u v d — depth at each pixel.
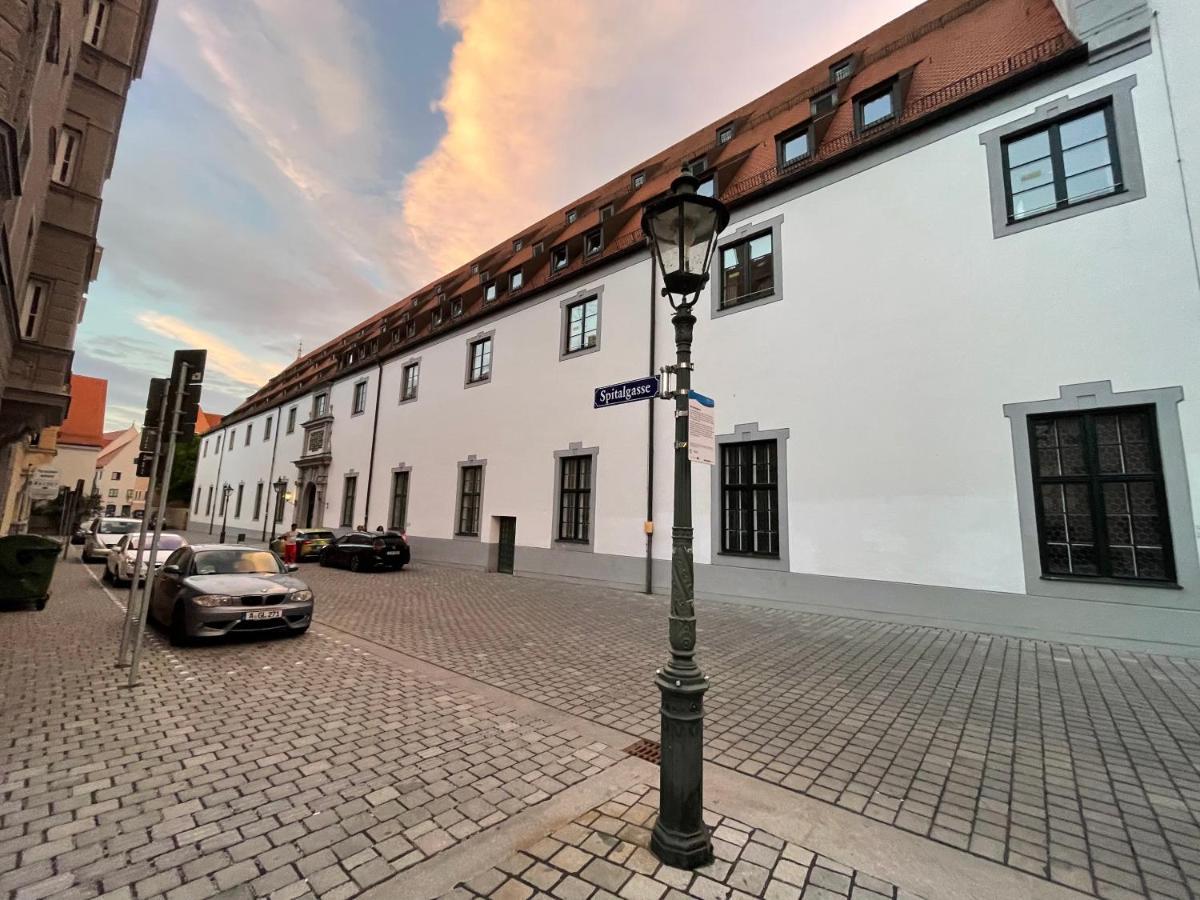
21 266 8.88
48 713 4.82
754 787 3.62
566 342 16.31
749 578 10.99
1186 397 7.15
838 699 5.41
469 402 19.55
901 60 11.77
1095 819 3.27
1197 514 6.98
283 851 2.88
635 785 3.64
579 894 2.53
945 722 4.79
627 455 13.84
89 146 12.14
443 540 19.67
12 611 9.63
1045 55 8.66
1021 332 8.45
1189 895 2.61
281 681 5.88
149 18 14.23
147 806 3.32
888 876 2.70
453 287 24.42
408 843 2.96
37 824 3.09
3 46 5.54
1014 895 2.59
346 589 13.30
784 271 11.29
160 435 6.84
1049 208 8.52
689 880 2.62
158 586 8.57
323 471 27.77
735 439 11.55
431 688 5.73
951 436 8.91
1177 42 7.70
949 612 8.65
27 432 13.15
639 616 9.98
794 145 12.23
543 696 5.52
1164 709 5.11
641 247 14.16
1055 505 8.02
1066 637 7.67
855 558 9.71
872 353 9.91
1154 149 7.69
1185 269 7.32
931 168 9.64
